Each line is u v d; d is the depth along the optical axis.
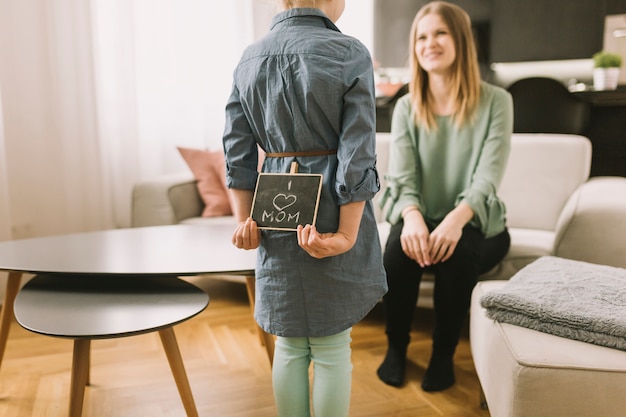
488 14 3.25
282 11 1.14
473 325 1.42
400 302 1.69
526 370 1.00
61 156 2.88
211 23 3.14
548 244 1.90
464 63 1.77
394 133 1.92
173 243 1.75
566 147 2.24
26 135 2.81
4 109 2.75
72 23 2.82
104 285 1.44
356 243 1.13
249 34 3.21
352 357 1.88
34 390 1.69
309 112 1.05
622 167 2.98
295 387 1.20
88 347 1.19
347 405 1.19
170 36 3.07
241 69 1.14
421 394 1.62
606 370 0.97
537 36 3.17
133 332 1.15
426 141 1.86
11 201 2.81
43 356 1.93
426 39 1.77
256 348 1.99
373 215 1.19
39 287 1.42
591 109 2.97
